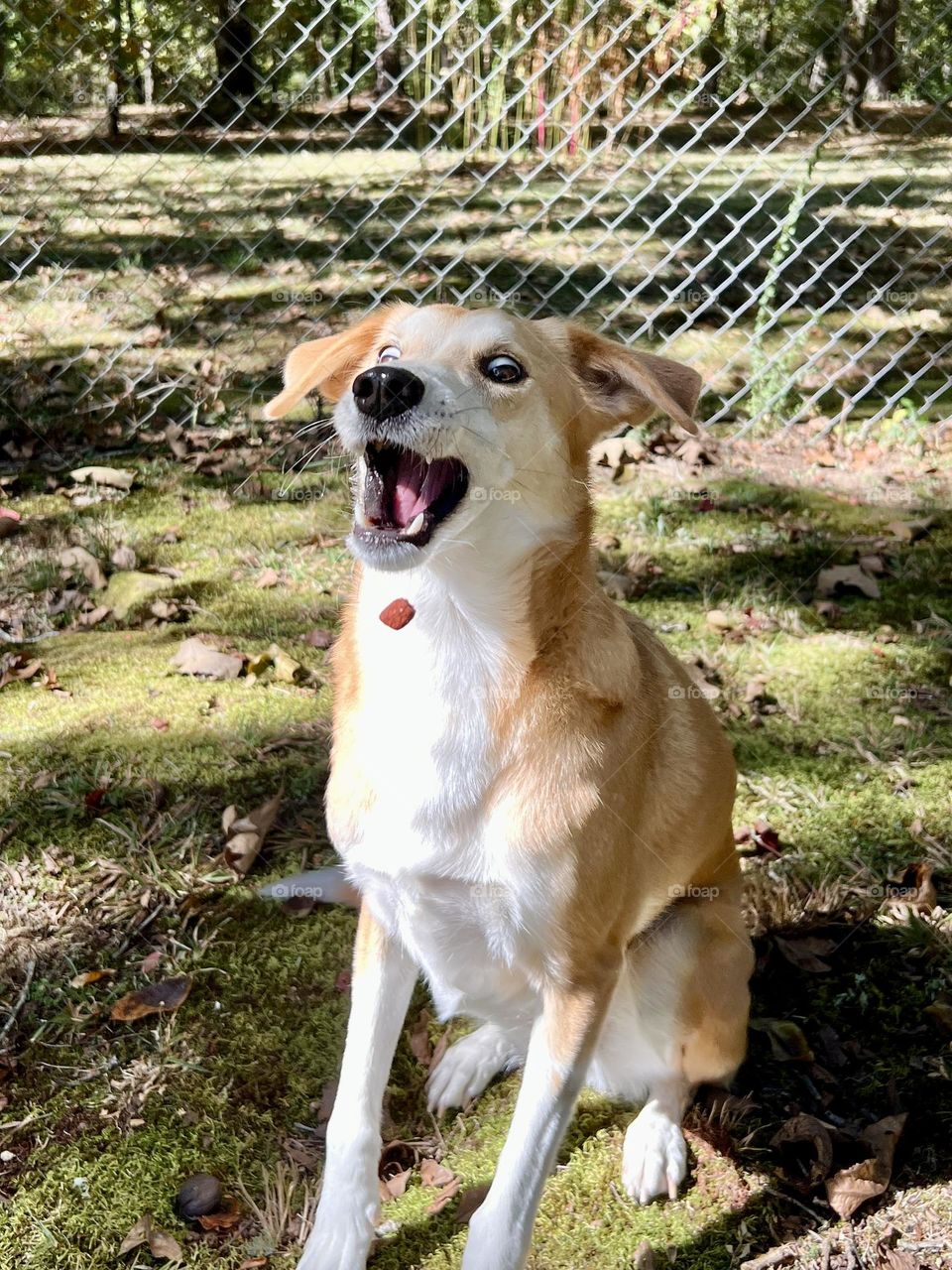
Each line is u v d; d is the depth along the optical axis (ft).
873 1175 7.59
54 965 9.09
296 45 20.56
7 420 17.63
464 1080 8.39
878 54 23.25
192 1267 7.07
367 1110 7.25
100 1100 8.06
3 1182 7.50
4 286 22.63
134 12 21.20
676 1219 7.52
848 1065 8.67
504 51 19.98
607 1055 8.16
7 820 10.41
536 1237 7.40
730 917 8.20
